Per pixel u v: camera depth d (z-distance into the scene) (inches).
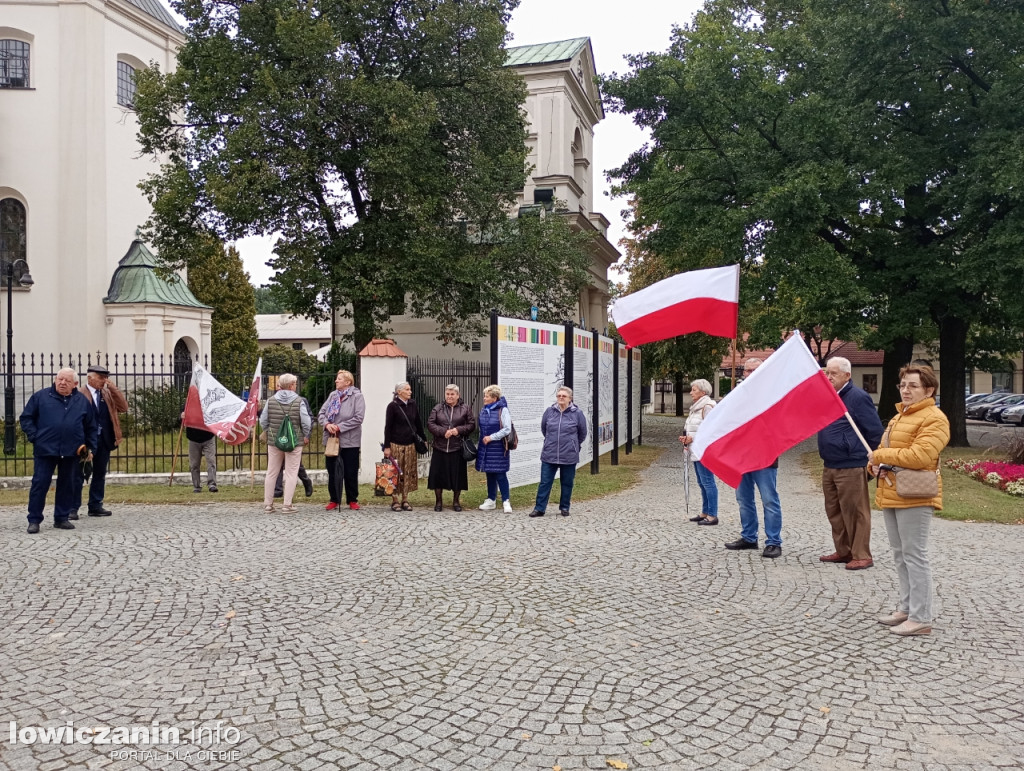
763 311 975.0
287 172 722.2
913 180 741.3
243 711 156.8
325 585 253.8
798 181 712.4
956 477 572.4
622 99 904.9
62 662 183.8
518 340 461.7
